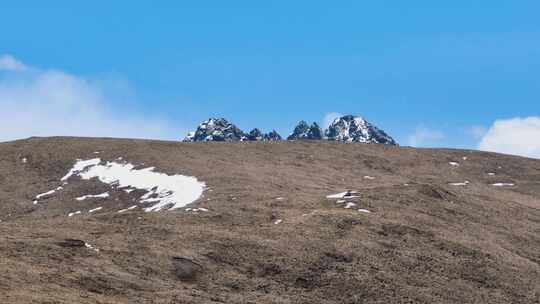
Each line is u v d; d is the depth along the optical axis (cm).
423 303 5003
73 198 9588
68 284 3838
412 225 6694
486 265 6003
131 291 4041
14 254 4191
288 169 11338
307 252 5494
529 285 5784
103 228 5503
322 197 7562
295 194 8075
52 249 4462
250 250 5359
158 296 4047
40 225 5484
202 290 4491
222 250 5266
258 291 4712
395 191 8031
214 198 7912
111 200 9288
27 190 10169
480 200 8844
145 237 5294
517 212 8669
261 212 6650
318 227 6122
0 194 10025
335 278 5131
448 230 6875
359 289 5025
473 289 5456
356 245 5812
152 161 10894
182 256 4953
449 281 5512
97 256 4588
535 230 7881
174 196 8919
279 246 5522
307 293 4853
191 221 6128
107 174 10512
